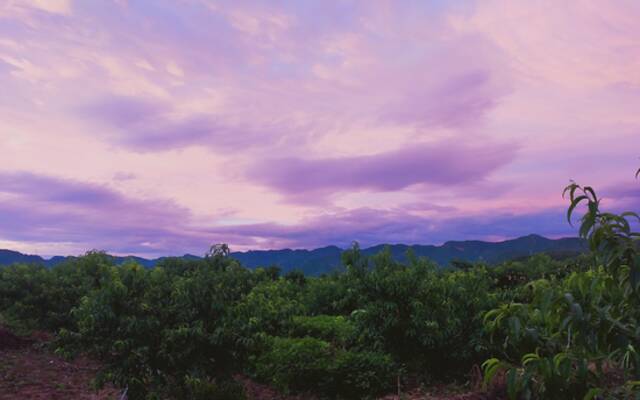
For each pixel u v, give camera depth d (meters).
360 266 10.35
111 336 6.12
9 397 7.76
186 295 6.58
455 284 9.72
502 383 5.88
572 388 2.13
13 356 10.65
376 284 9.55
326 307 13.65
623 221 2.08
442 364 9.21
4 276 14.51
